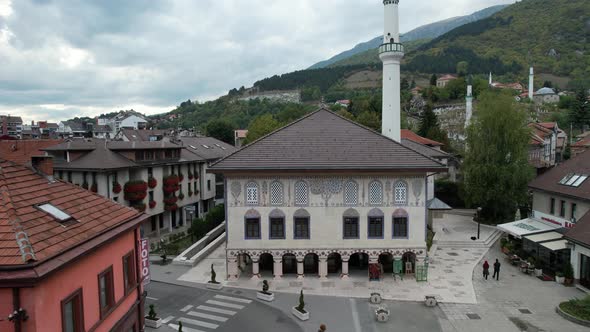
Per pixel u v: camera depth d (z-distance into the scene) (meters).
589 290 29.25
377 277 31.91
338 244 31.77
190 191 57.88
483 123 50.12
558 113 121.50
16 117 139.38
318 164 30.64
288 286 30.83
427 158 31.20
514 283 31.52
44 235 12.85
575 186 36.38
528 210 50.97
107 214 17.12
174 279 32.75
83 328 13.90
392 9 44.84
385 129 46.38
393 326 24.47
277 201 31.52
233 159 31.44
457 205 60.56
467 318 25.47
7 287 11.04
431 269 34.91
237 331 23.89
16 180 15.12
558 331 23.48
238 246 31.92
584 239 29.09
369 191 31.50
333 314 26.19
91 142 48.53
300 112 112.00
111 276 16.33
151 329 24.14
